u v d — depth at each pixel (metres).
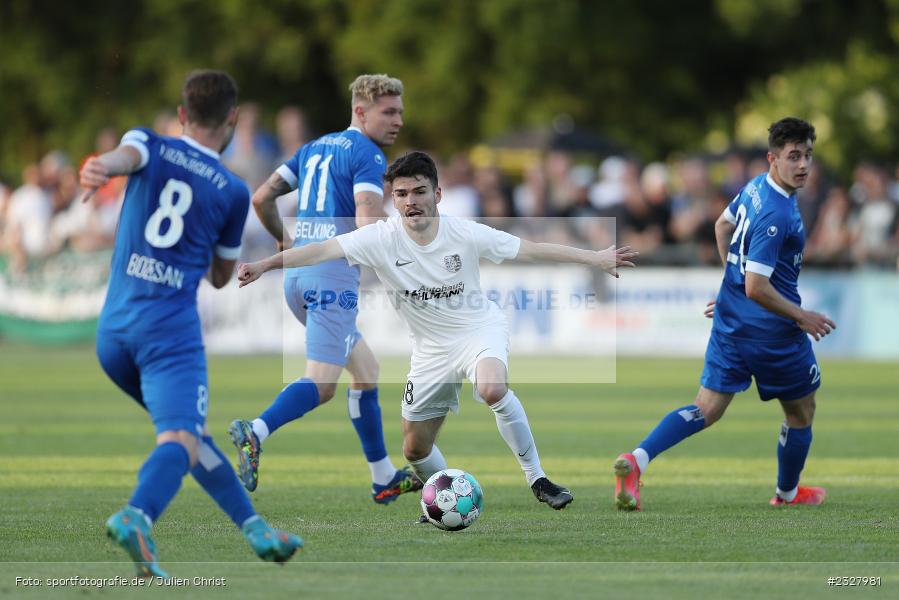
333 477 32.72
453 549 22.64
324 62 119.00
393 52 111.62
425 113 110.75
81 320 76.38
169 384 19.89
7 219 77.81
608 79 111.69
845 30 113.25
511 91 108.50
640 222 73.69
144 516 18.78
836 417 46.44
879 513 26.88
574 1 107.12
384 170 28.89
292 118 74.62
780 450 27.84
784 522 25.64
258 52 116.19
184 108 20.98
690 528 24.91
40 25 120.81
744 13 107.25
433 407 26.70
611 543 23.22
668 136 113.44
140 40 119.44
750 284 26.92
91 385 58.22
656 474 33.41
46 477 32.34
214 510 27.11
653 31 112.38
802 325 26.75
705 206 74.75
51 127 125.25
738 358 27.66
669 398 54.16
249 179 72.56
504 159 88.88
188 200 20.39
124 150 19.97
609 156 88.38
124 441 39.84
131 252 20.20
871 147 106.25
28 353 74.81
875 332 73.12
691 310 72.62
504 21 107.25
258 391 54.97
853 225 73.31
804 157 26.86
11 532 24.27
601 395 55.69
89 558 21.66
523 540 23.58
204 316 73.56
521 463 26.66
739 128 111.50
